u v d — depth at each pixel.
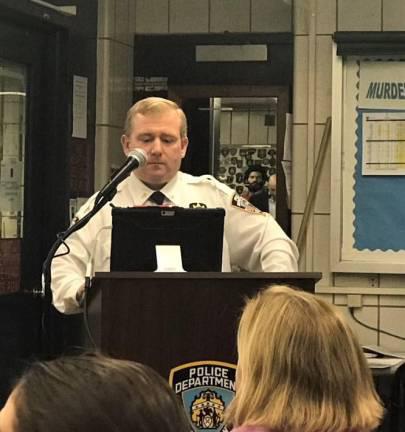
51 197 4.05
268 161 4.49
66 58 4.09
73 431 0.75
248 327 1.41
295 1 4.12
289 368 1.35
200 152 4.56
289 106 4.48
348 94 4.01
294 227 4.11
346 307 4.02
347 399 1.34
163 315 2.03
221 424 2.04
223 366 2.04
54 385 0.79
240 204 2.68
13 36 3.88
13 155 3.95
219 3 4.52
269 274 2.05
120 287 2.02
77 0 4.16
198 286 2.04
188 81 4.57
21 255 3.97
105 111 4.28
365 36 3.97
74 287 2.35
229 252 2.67
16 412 0.77
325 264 4.05
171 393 0.85
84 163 4.20
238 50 4.52
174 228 2.22
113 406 0.78
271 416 1.33
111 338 2.02
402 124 3.98
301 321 1.38
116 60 4.36
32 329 3.96
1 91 3.89
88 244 2.54
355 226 4.00
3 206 3.91
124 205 2.61
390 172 3.98
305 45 4.11
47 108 4.06
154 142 2.60
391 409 3.42
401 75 3.99
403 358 3.62
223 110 4.55
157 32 4.55
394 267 3.96
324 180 4.07
